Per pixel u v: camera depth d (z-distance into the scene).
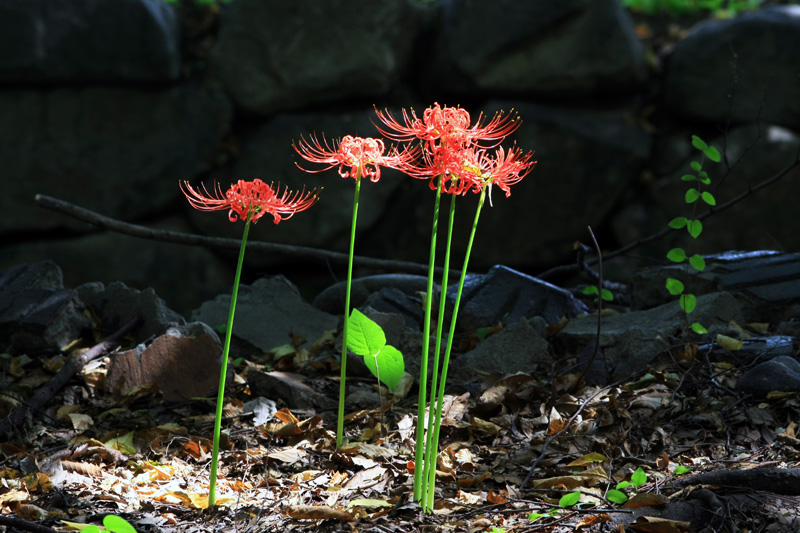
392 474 2.80
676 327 3.78
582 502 2.47
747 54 8.89
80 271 8.88
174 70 9.12
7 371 3.84
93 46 8.88
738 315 3.88
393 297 4.43
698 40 9.13
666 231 4.97
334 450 3.04
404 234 9.31
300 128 9.23
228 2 10.14
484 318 4.21
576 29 9.05
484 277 4.50
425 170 2.40
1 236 9.16
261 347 4.24
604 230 9.39
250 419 3.44
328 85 9.27
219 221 9.21
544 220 9.15
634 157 8.98
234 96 9.39
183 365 3.71
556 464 2.82
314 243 9.20
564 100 9.45
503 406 3.30
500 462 2.89
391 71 9.35
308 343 4.29
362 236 9.36
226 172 9.33
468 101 9.61
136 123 9.14
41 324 3.90
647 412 3.14
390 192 9.27
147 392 3.63
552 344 4.06
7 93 8.98
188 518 2.52
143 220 9.30
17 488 2.74
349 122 9.28
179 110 9.18
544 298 4.41
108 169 9.08
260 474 2.90
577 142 8.98
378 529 2.36
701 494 2.35
